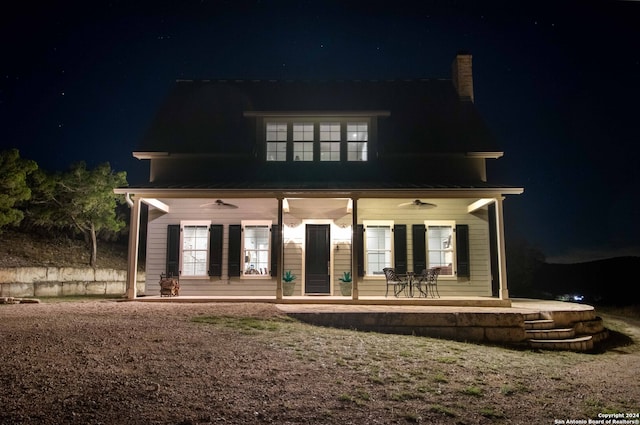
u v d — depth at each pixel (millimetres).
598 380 7855
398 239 15484
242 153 15602
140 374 6109
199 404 5348
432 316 10438
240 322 9531
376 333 9938
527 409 6102
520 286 26984
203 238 15625
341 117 15836
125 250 23844
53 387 5535
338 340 8656
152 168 15695
